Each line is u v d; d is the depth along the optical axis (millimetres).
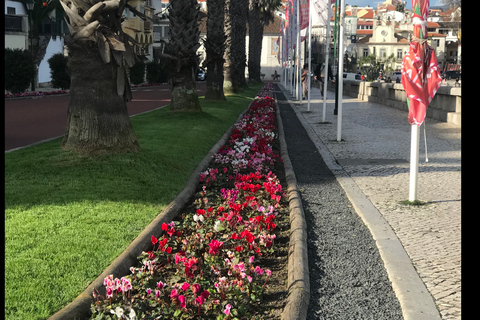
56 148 9391
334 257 5402
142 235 5434
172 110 17734
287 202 7750
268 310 4168
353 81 40312
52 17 48094
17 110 22438
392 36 118812
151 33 66688
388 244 5742
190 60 17438
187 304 3889
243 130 14148
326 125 19141
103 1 7965
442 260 5207
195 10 17438
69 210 6160
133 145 8648
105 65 8266
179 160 9805
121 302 3836
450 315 4027
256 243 5461
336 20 24219
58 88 43250
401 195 8078
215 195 7859
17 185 7074
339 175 9758
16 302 3783
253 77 60969
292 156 12148
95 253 4848
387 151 12602
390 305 4281
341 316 4086
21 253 4746
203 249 5281
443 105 19812
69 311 3725
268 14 62906
